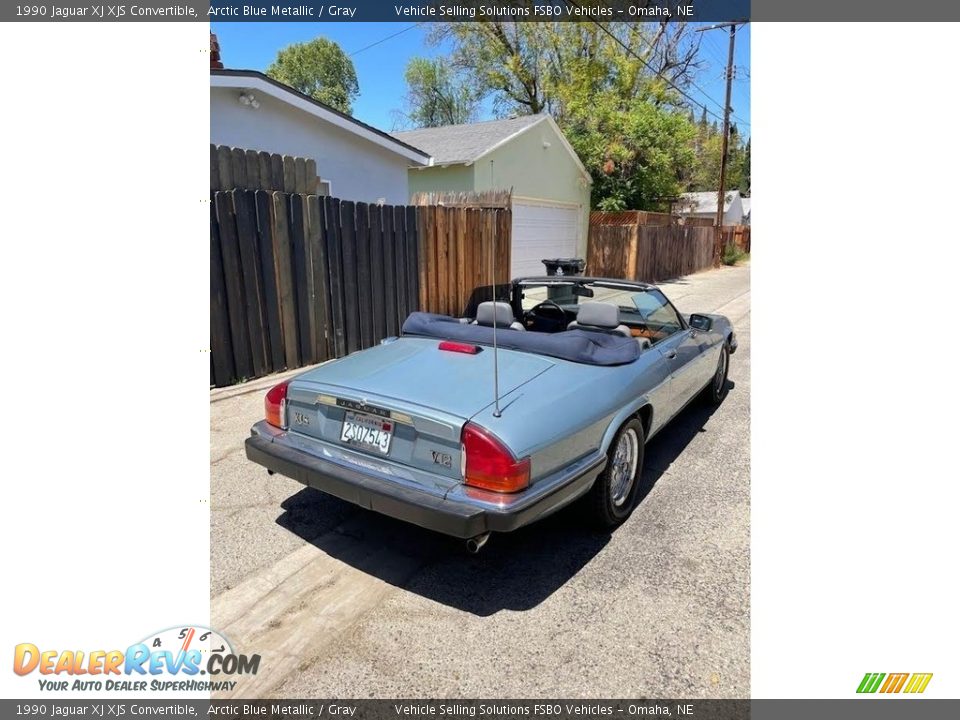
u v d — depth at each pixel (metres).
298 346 6.04
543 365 2.99
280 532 3.11
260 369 5.70
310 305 6.10
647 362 3.44
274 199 5.57
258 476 3.73
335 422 2.80
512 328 3.59
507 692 2.07
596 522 3.04
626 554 2.92
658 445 4.38
